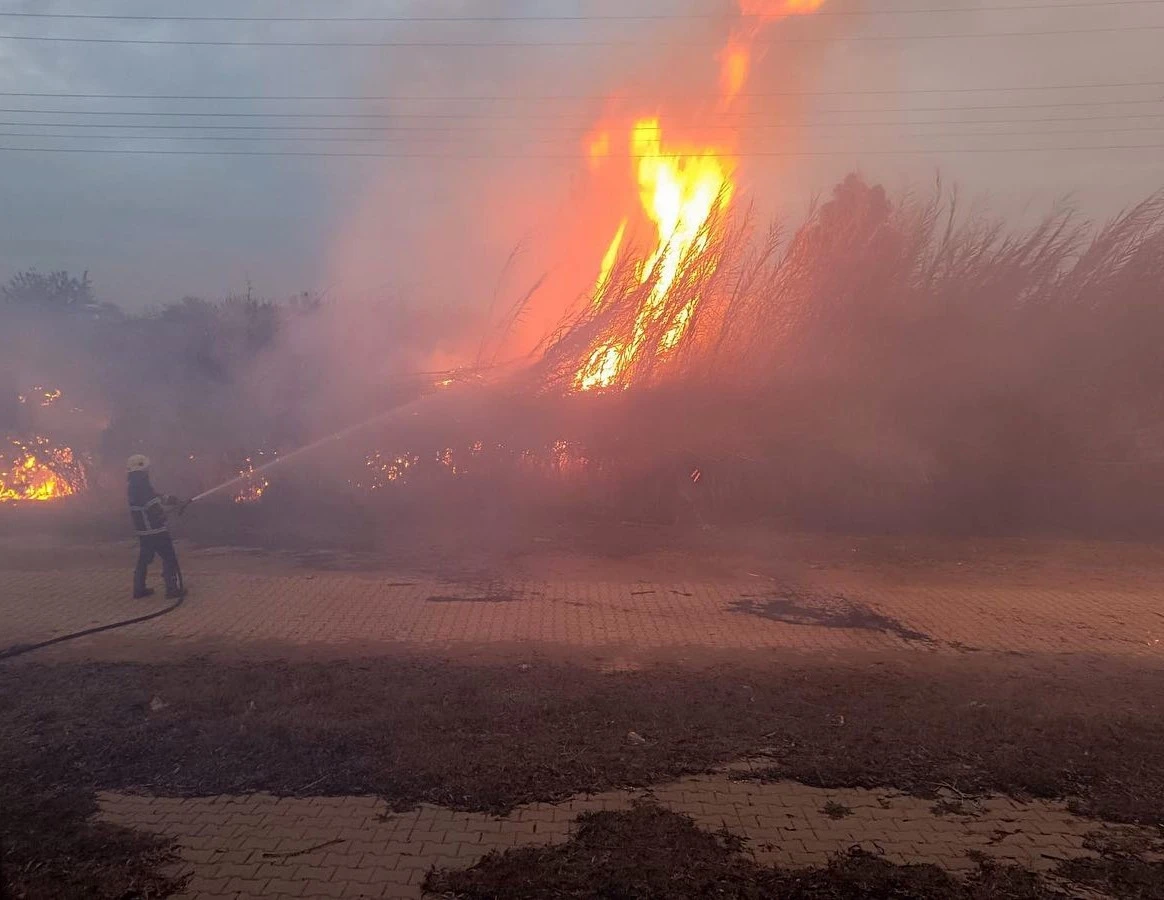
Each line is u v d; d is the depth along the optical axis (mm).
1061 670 7082
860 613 8578
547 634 7797
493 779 4984
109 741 5426
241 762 5195
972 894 3977
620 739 5559
